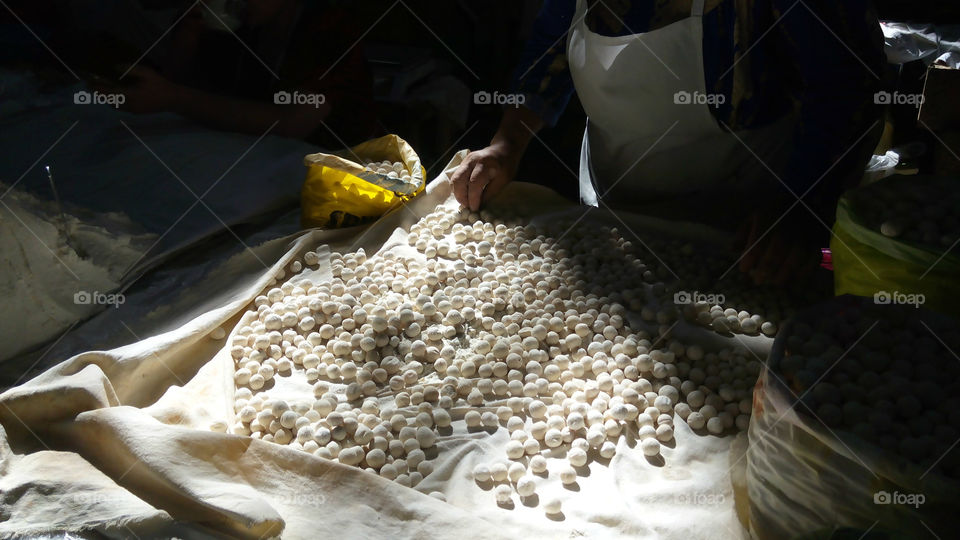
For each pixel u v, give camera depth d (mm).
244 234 2076
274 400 1428
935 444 1036
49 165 1997
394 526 1097
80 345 1635
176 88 2404
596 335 1624
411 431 1348
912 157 2045
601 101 2057
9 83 2219
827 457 1039
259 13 2549
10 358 1639
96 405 1245
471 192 2105
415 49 3637
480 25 3889
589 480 1269
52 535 1016
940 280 1373
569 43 2115
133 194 2004
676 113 1960
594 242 2006
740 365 1524
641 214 2121
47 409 1238
